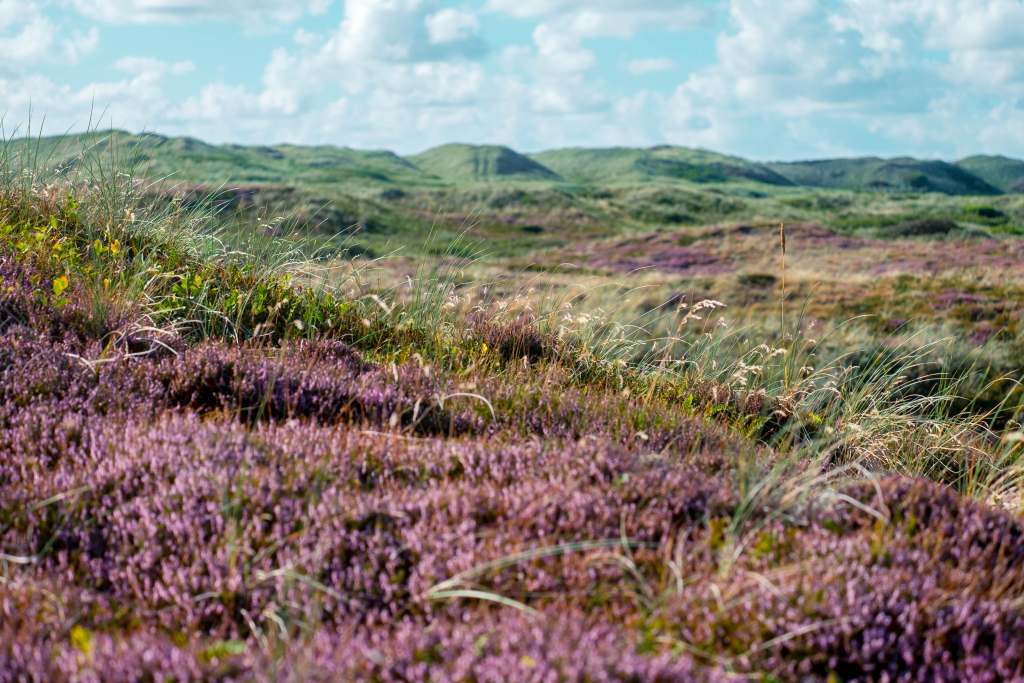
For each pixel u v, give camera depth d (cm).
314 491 382
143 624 297
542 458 436
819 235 5622
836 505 406
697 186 18888
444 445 457
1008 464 717
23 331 561
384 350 723
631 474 409
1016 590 347
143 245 809
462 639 274
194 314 666
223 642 289
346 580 321
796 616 298
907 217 9075
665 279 3084
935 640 298
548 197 10806
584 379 715
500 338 757
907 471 654
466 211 9675
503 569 324
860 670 289
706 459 478
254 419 501
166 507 364
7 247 723
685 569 339
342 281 857
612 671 254
